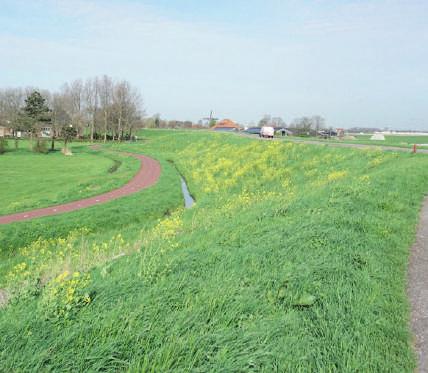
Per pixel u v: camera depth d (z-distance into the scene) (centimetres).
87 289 416
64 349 305
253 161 2905
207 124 15838
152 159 5291
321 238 628
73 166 4609
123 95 9800
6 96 9881
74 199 2381
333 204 873
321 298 440
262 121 13488
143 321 351
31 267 613
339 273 502
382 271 531
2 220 1792
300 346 346
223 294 420
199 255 589
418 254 638
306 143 3397
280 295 442
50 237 1552
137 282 451
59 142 8819
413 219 857
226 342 333
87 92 9994
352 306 422
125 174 3588
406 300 467
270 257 553
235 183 2441
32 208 2095
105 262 605
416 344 380
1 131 10150
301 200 998
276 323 375
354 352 344
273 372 311
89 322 344
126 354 308
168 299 404
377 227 721
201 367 298
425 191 1198
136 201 2214
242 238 684
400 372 332
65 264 688
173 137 7456
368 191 1032
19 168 4244
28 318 337
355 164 2159
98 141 9625
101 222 1769
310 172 2238
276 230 700
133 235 1423
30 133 7294
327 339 365
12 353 292
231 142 4791
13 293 446
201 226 958
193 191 2631
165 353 304
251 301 414
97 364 290
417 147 3150
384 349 361
